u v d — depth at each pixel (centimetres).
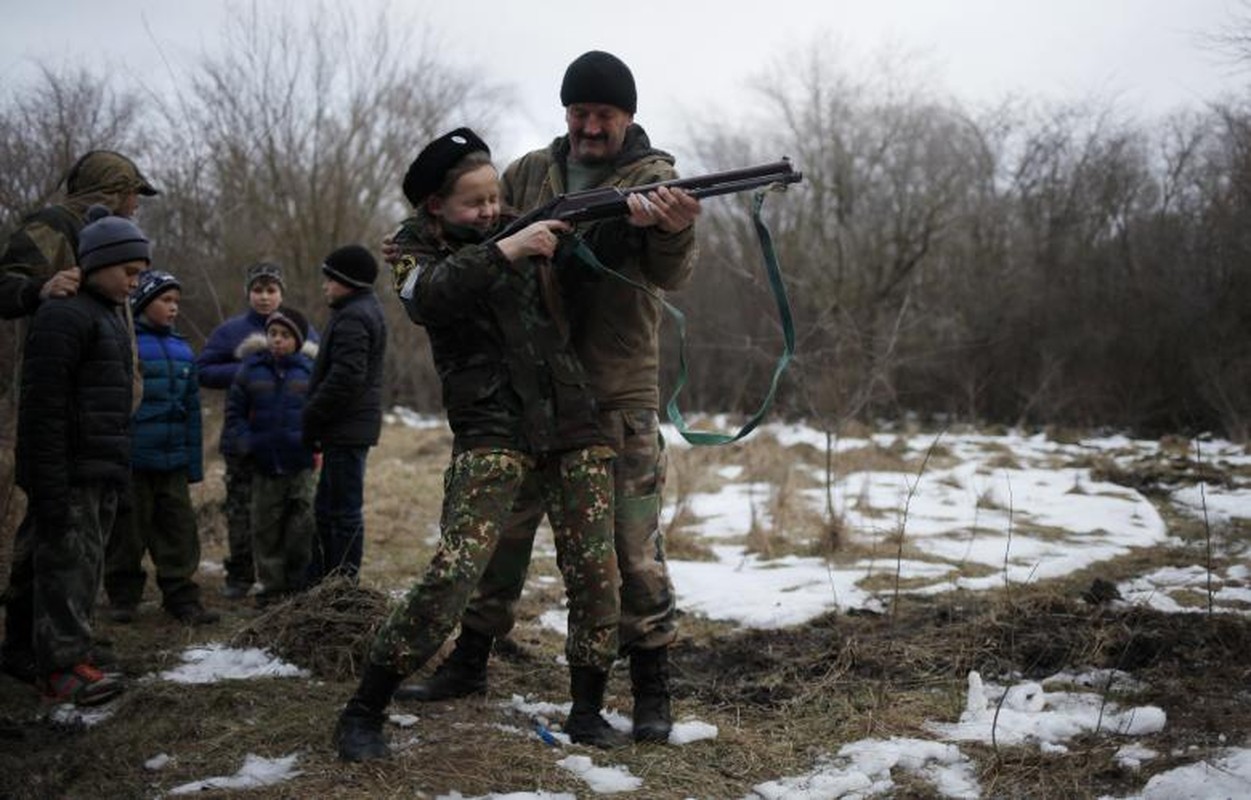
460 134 342
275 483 553
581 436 341
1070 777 335
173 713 373
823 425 1061
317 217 1969
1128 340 1881
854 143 2314
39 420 382
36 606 393
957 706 401
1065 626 481
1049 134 2264
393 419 1845
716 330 2192
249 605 562
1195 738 362
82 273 402
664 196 324
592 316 355
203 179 1695
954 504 913
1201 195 1898
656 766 338
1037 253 2155
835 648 465
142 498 517
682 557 706
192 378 529
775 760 349
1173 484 1045
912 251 2259
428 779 318
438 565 325
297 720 365
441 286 321
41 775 329
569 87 354
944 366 2041
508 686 417
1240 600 546
